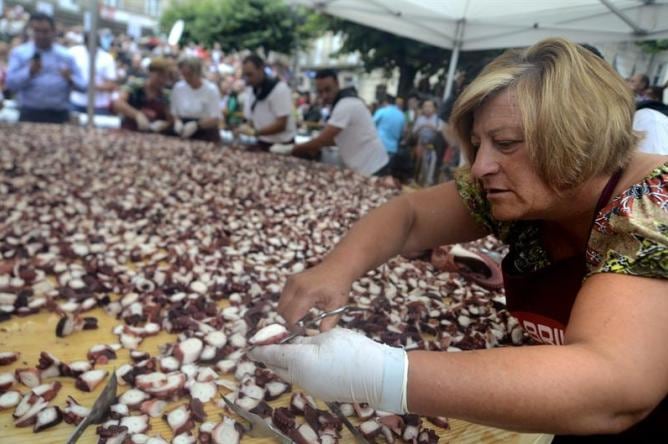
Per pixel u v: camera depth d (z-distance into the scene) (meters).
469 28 3.43
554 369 0.51
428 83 5.36
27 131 3.73
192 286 1.25
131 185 2.40
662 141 1.31
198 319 1.08
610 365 0.51
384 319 1.16
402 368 0.58
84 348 0.96
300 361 0.65
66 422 0.76
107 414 0.77
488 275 1.52
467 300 1.34
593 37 2.31
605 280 0.59
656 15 1.71
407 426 0.80
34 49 4.30
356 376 0.59
